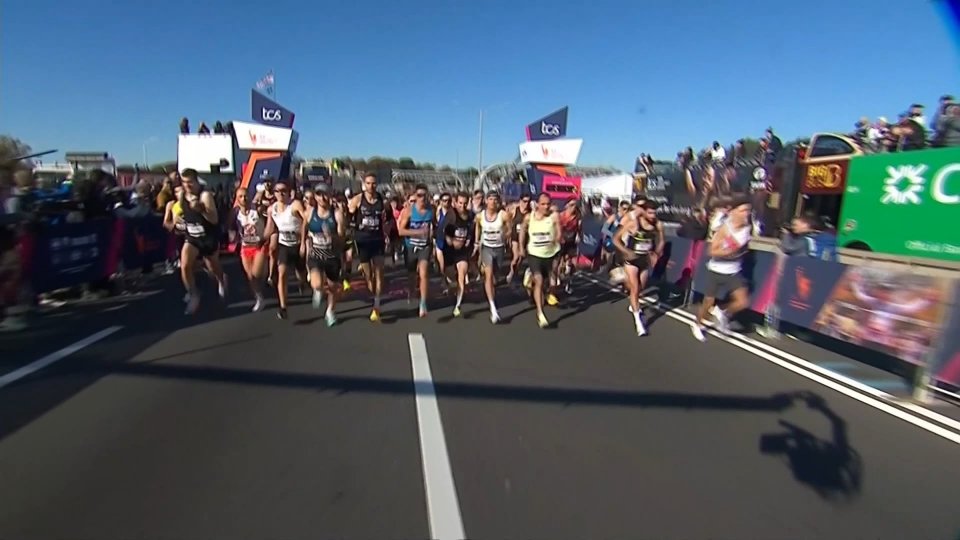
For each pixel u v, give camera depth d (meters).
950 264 8.42
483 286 9.90
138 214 10.09
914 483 3.21
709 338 6.64
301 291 8.59
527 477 3.11
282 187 6.83
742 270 7.39
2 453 3.21
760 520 2.77
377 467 3.16
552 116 20.86
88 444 3.34
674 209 17.31
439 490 2.94
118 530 2.52
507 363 5.29
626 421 3.96
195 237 7.13
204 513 2.67
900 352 5.09
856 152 10.69
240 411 3.90
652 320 7.62
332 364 5.07
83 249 7.86
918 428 4.04
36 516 2.61
